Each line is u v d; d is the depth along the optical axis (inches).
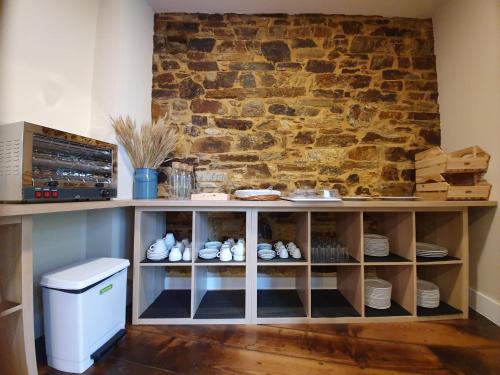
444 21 80.6
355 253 66.2
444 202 61.7
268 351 51.7
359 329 59.8
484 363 48.5
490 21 65.4
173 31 84.0
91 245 66.9
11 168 37.2
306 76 84.1
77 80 63.5
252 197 61.4
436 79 84.6
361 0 78.5
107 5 67.8
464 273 64.7
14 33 50.3
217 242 76.2
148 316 62.5
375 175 83.3
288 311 65.5
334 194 66.2
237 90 83.6
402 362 48.7
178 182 74.7
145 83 79.4
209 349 52.2
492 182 64.5
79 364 44.8
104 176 53.2
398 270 69.8
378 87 84.5
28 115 52.7
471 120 71.4
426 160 74.6
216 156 82.8
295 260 65.3
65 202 45.2
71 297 44.7
